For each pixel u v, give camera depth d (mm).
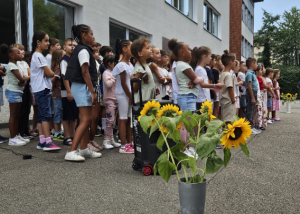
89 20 7930
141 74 3875
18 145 4793
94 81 3920
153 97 4004
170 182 3049
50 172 3361
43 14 7098
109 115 4734
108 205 2443
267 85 8672
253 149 4871
